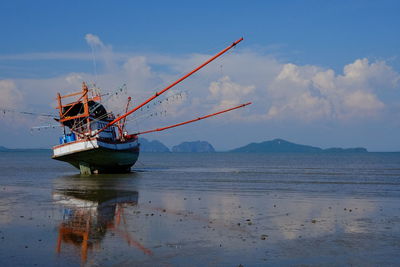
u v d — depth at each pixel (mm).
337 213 22891
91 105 56656
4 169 75562
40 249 15109
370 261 14125
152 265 13438
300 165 100188
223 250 15188
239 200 28312
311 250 15320
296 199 28938
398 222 20344
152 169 76688
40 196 30406
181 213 22641
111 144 56125
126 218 21031
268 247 15656
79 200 28094
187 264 13594
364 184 41469
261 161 142125
